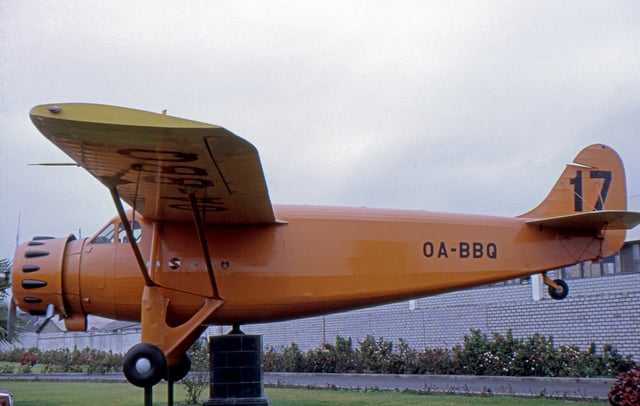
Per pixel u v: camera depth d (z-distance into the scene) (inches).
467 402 479.8
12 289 418.9
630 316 670.5
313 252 425.7
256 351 410.0
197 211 369.4
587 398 493.7
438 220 448.8
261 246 420.5
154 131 274.8
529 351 699.4
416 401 495.8
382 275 432.8
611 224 452.8
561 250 462.3
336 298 426.3
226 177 337.1
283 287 418.9
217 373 405.4
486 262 449.1
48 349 1535.4
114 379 856.9
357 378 790.5
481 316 815.1
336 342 934.4
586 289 802.8
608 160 511.5
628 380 355.6
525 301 771.4
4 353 1498.5
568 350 681.6
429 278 439.2
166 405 522.3
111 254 417.7
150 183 348.2
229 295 412.2
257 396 405.4
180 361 424.8
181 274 410.0
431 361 778.2
